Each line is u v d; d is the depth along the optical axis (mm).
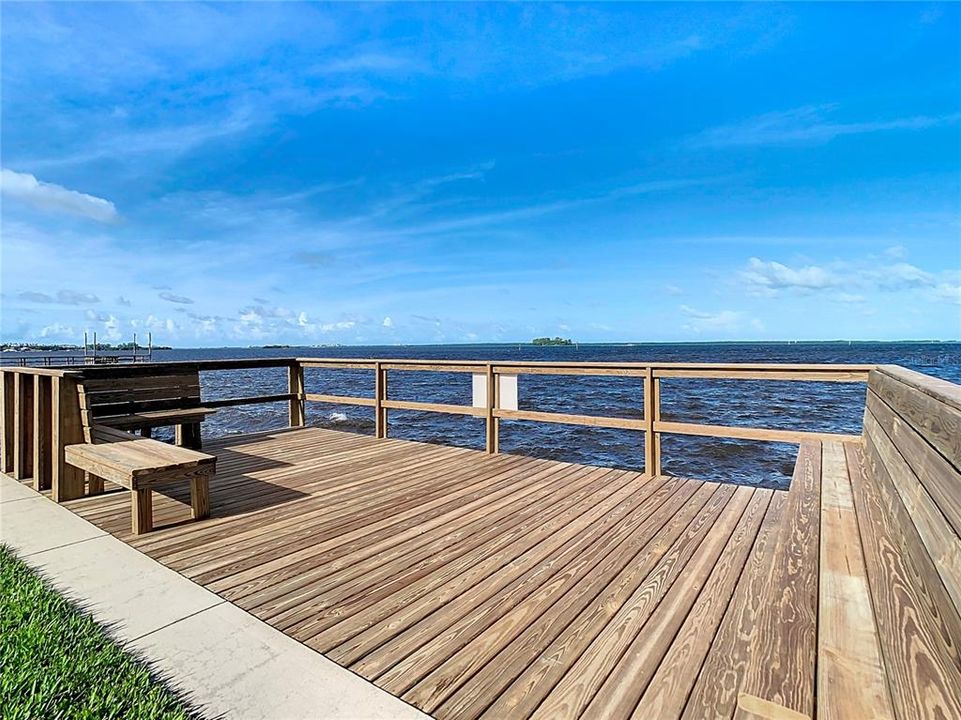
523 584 2168
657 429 3996
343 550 2570
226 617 1918
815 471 2777
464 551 2543
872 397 3023
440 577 2254
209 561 2441
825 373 3461
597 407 13828
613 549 2531
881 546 1675
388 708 1408
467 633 1791
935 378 1846
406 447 5074
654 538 2660
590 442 9961
